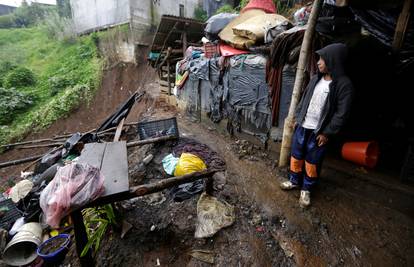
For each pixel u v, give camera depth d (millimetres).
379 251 2104
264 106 3734
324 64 2162
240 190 3002
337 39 3016
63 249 2449
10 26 25406
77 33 16859
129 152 4699
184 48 7816
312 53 2895
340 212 2539
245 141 4266
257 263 2080
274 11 5508
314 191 2857
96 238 2199
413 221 2361
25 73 13398
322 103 2281
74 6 16109
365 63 3141
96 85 11617
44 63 15727
